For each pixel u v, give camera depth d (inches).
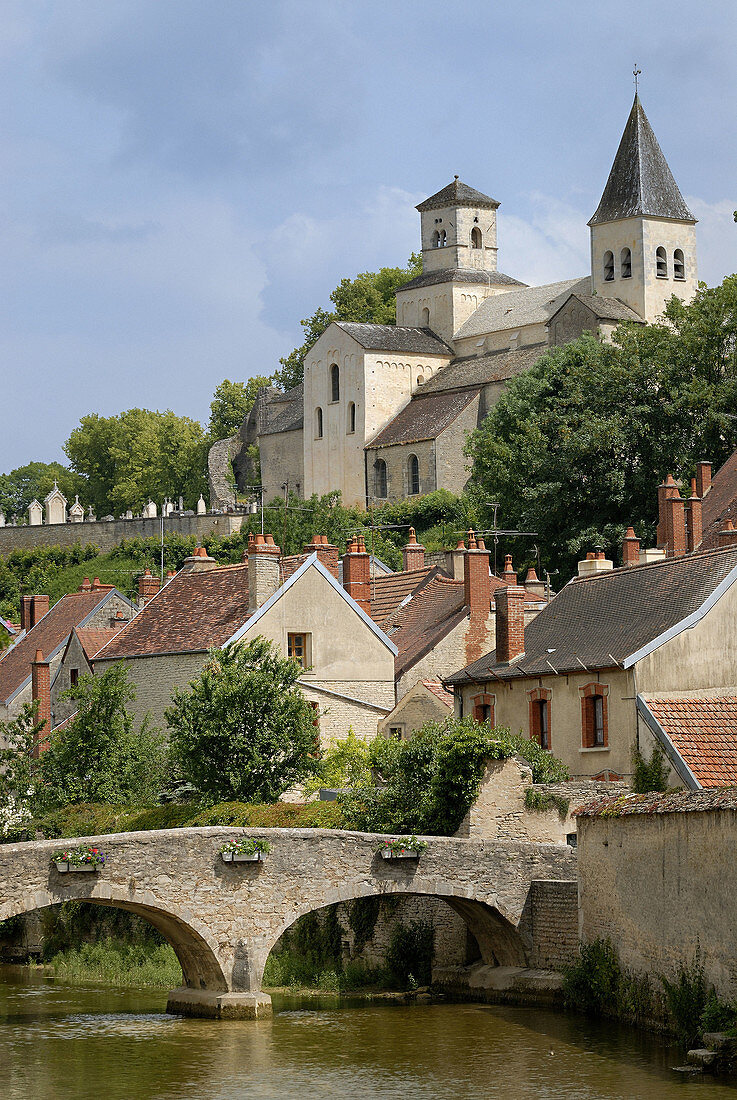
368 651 2249.0
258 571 2209.6
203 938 1536.7
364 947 1849.2
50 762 2039.9
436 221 5600.4
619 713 1736.0
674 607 1800.0
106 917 2132.1
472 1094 1233.4
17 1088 1285.7
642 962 1416.1
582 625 1939.0
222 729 1831.9
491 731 1716.3
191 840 1529.3
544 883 1612.9
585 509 3641.7
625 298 4901.6
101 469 6806.1
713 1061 1257.4
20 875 1460.4
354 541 2456.9
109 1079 1312.7
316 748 1892.2
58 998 1772.9
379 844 1582.2
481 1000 1668.3
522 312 5211.6
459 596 2476.6
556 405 3762.3
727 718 1676.9
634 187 4904.0
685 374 3720.5
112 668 2071.9
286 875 1558.8
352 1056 1389.0
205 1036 1485.0
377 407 5251.0
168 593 2444.6
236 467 6186.0
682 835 1334.9
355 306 6131.9
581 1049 1371.8
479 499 3895.2
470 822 1652.3
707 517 2630.4
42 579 5290.4
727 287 3833.7
